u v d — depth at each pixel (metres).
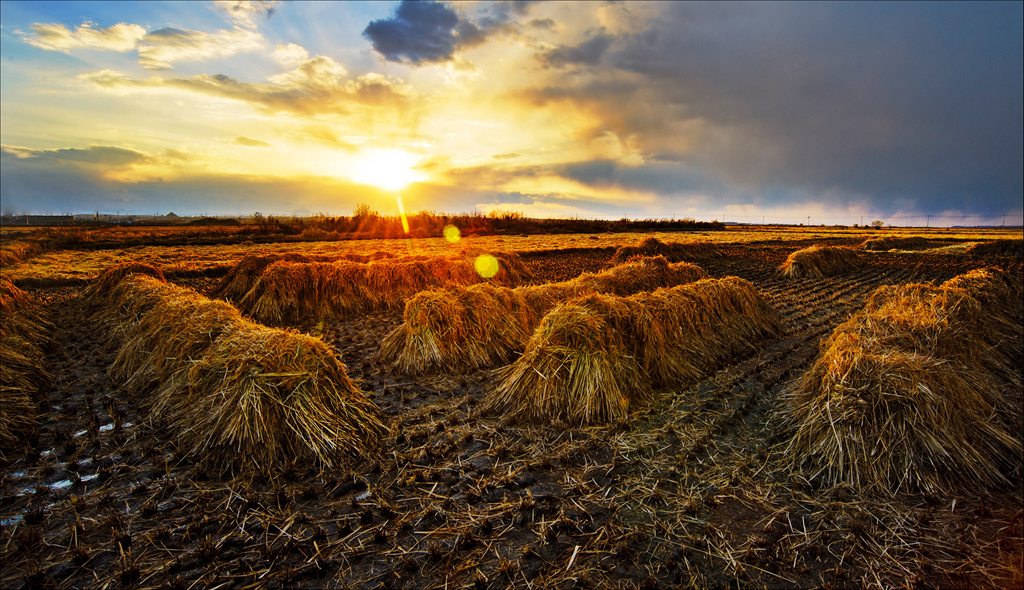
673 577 2.83
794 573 2.87
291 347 4.54
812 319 9.73
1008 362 6.71
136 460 4.04
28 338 7.14
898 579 2.82
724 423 4.76
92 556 2.94
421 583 2.78
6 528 3.16
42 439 4.39
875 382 4.09
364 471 3.91
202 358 4.77
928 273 17.70
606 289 9.71
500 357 6.73
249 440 3.92
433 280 11.91
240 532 3.17
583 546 3.06
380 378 6.18
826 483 3.78
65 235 30.39
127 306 8.36
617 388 4.96
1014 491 3.75
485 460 4.10
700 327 6.89
